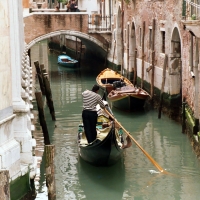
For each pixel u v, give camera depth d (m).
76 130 15.25
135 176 11.17
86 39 27.67
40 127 15.47
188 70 14.88
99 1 32.53
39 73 19.81
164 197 10.08
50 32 26.56
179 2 16.08
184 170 11.52
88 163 11.75
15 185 7.89
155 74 19.75
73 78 26.42
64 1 37.84
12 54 8.26
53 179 8.49
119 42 26.58
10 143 7.88
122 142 12.02
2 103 7.62
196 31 12.23
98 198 10.10
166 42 17.86
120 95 17.31
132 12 23.84
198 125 13.20
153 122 16.41
